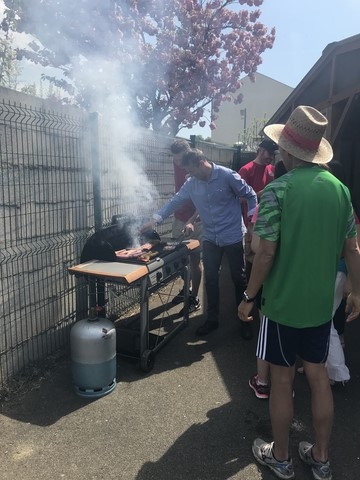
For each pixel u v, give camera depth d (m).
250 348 3.78
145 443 2.47
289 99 7.80
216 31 11.75
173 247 3.82
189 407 2.84
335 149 6.26
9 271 2.93
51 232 3.34
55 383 3.12
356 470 2.27
